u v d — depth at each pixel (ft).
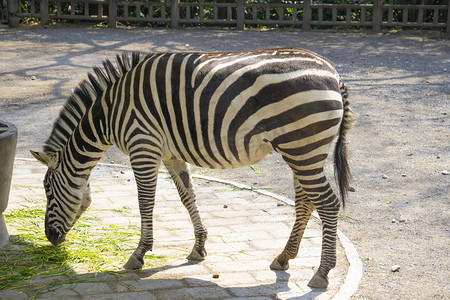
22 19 77.00
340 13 77.15
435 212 21.80
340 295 15.28
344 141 15.94
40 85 43.16
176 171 17.48
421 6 70.49
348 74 48.14
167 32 70.64
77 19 76.23
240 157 15.35
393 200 23.09
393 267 17.11
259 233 19.75
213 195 23.68
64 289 15.48
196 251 17.51
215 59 15.48
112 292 15.35
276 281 16.16
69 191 17.29
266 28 75.87
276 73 14.49
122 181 25.27
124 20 74.59
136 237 19.12
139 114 15.93
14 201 22.24
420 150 29.53
